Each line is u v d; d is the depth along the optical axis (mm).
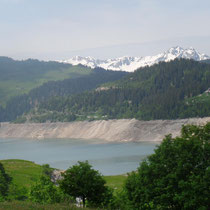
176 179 54844
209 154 57062
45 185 73688
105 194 65688
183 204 53969
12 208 48250
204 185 51969
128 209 58906
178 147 58125
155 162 60219
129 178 63062
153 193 57000
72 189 63875
